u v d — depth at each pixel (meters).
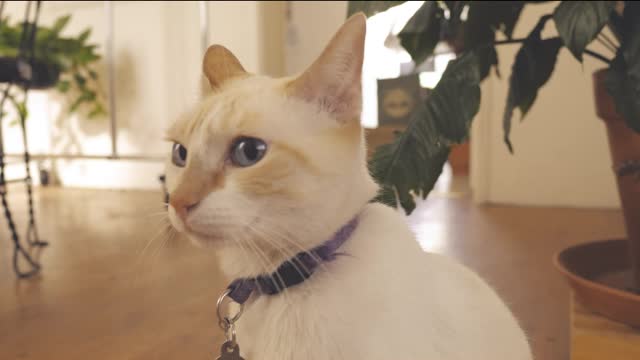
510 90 1.08
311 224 0.54
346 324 0.52
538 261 1.55
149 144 3.13
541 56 1.05
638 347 0.89
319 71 0.55
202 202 0.51
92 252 1.69
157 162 3.13
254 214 0.52
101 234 1.94
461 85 0.97
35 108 3.31
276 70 3.13
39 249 1.73
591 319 0.99
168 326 1.10
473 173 2.70
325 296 0.54
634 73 0.84
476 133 2.58
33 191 3.10
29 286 1.36
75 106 3.08
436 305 0.59
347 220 0.57
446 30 1.19
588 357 0.86
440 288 0.62
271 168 0.52
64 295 1.29
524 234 1.90
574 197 2.47
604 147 2.39
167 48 3.02
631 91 0.88
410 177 0.97
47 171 3.33
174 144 0.61
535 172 2.51
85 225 2.11
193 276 1.43
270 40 3.03
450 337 0.59
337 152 0.55
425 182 0.99
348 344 0.52
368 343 0.52
